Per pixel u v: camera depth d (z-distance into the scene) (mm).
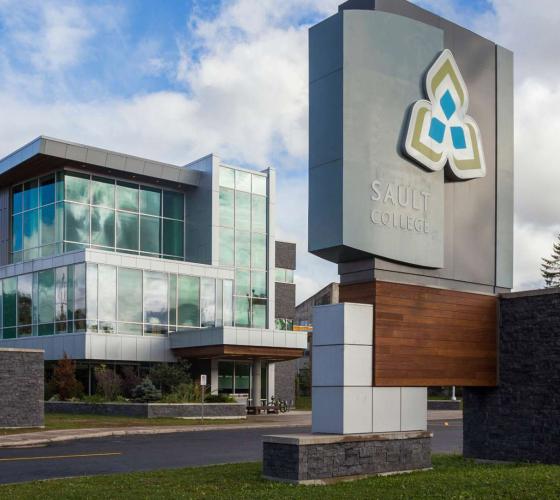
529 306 16781
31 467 16969
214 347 38438
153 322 41156
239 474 14773
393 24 14719
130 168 42875
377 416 14273
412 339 14781
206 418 34000
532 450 16609
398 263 14672
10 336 42844
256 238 48375
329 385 14070
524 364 16812
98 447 21688
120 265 40062
